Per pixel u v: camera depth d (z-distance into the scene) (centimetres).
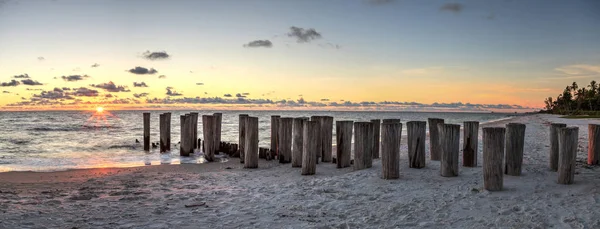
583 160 1130
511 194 733
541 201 682
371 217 650
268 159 1420
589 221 571
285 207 729
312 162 1059
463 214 641
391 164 909
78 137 2827
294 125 1207
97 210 714
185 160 1572
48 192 884
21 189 927
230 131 3634
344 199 775
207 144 1490
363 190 836
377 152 1264
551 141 941
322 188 873
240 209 719
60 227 609
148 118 1947
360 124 1055
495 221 597
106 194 862
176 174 1151
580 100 11500
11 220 635
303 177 1029
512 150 880
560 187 767
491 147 757
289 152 1318
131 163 1509
